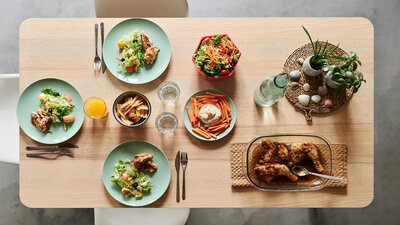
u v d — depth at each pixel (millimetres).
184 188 1249
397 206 2117
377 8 2170
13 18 2170
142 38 1240
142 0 1402
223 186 1256
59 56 1283
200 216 2080
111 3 1395
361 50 1303
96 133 1265
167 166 1237
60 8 2164
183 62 1292
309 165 1179
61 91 1262
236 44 1303
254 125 1277
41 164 1250
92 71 1284
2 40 2160
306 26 1305
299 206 1248
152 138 1266
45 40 1282
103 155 1262
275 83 1034
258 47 1302
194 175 1256
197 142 1266
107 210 1407
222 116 1252
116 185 1238
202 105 1262
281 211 2096
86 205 1246
